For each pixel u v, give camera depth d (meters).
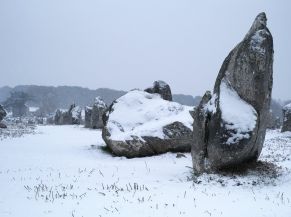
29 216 7.56
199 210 7.77
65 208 8.06
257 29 11.25
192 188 9.93
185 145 17.50
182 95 142.25
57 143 22.80
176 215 7.44
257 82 10.92
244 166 11.22
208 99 11.84
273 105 109.19
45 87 142.62
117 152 17.38
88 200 8.70
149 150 17.20
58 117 59.88
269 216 7.30
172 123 17.42
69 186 10.43
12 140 24.31
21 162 15.24
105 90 153.38
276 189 9.58
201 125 11.56
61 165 14.55
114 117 19.00
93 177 11.84
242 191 9.48
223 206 8.05
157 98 21.05
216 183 10.30
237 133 10.70
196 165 11.80
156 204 8.13
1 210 8.02
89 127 40.94
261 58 10.80
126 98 20.05
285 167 12.39
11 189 10.13
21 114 96.75
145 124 18.45
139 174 12.48
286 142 24.14
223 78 11.60
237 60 11.27
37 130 35.69
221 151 10.84
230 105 11.09
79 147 20.48
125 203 8.36
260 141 11.38
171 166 14.60
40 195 9.32
